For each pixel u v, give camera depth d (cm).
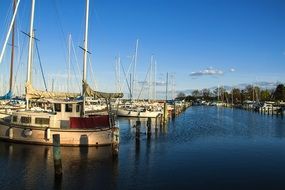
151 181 2170
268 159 2909
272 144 3797
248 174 2400
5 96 4500
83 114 3198
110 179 2183
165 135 4378
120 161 2672
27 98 3222
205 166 2602
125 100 8194
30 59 3309
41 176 2188
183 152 3148
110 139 3128
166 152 3119
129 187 2038
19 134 3089
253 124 6588
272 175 2388
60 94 3278
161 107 7806
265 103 12694
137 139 3575
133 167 2498
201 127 5659
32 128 3034
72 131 3003
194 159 2844
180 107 10831
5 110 4091
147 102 8788
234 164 2695
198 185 2122
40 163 2483
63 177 2184
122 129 4878
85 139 3039
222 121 7231
